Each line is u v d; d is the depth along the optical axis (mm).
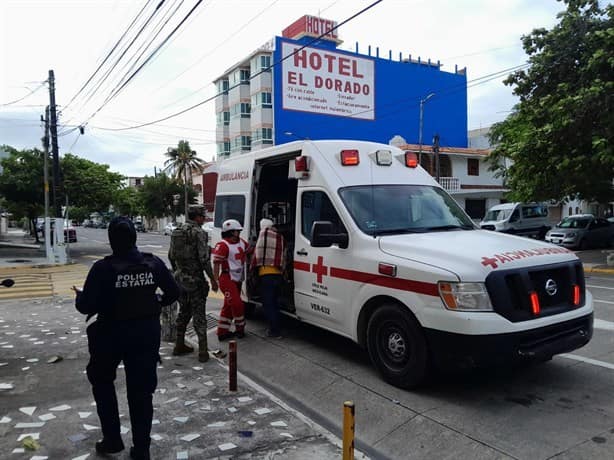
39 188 26750
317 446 3625
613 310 8188
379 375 5074
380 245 4973
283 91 37812
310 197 6012
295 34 45500
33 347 6355
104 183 29703
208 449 3582
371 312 5121
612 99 12391
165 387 4848
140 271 3475
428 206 5855
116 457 3475
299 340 6613
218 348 6434
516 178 16453
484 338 3998
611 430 3820
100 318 3424
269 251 6621
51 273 16578
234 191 8055
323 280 5699
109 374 3500
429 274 4309
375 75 42281
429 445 3746
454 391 4641
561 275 4535
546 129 13555
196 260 5766
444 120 46594
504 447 3613
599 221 20625
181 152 58375
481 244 4727
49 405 4379
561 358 5512
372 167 6031
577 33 13953
